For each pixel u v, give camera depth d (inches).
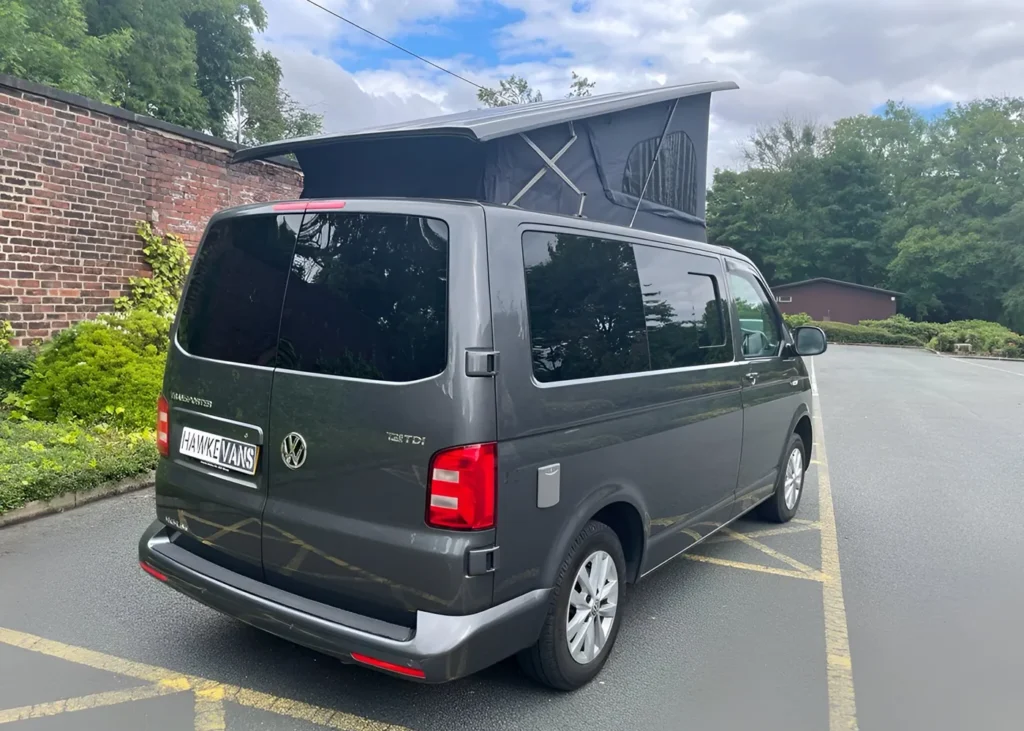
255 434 115.3
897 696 128.3
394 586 102.6
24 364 283.4
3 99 283.4
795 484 229.0
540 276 113.4
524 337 107.3
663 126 187.9
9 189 287.9
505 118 138.9
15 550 180.9
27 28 706.8
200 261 130.8
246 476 117.5
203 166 375.9
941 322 2000.5
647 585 176.1
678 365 148.7
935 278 1876.2
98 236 324.2
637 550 139.0
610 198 169.0
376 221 109.3
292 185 439.8
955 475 296.5
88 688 122.8
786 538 212.8
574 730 115.2
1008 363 1103.6
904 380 724.0
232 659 133.4
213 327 125.0
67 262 311.6
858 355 1147.9
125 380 268.2
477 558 99.9
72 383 263.7
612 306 129.7
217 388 121.3
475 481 99.3
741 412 175.9
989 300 1903.3
